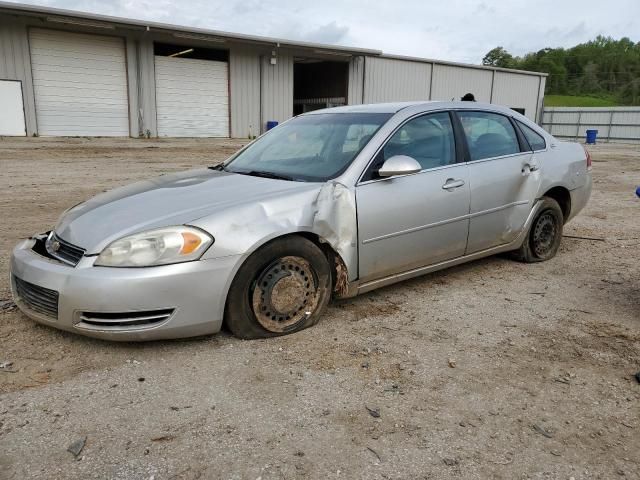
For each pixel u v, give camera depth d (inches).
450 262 180.2
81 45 847.7
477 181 180.4
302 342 139.8
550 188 208.8
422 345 140.4
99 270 123.6
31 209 306.3
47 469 91.0
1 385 116.0
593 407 113.3
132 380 119.3
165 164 566.6
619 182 526.9
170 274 123.8
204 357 130.1
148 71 916.6
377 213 153.0
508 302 172.9
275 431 102.5
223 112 1016.2
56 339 136.9
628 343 143.8
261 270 137.1
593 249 243.0
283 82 1085.1
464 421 107.4
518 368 129.3
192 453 95.7
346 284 151.8
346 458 95.4
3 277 183.8
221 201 139.6
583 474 93.0
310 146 172.6
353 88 1198.9
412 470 92.8
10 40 789.2
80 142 796.0
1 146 690.2
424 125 174.2
